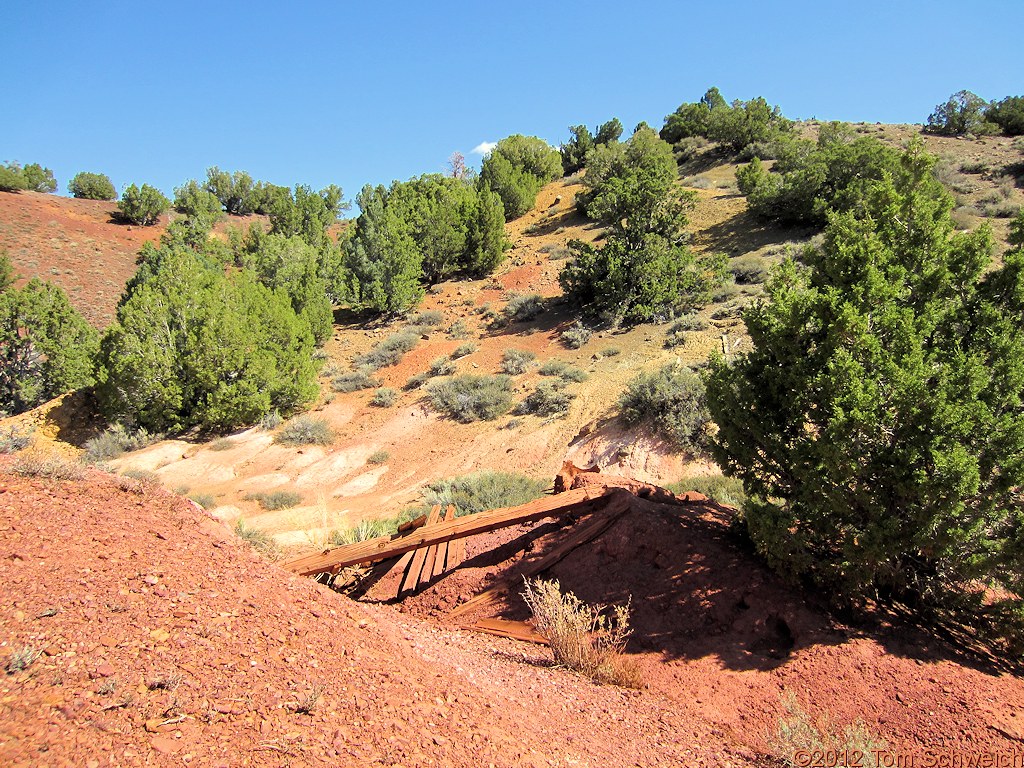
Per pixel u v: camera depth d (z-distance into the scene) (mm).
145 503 6648
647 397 19578
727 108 65938
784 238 36594
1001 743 5059
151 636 4082
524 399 25516
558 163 74812
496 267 48000
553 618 6953
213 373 27297
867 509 6777
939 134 53062
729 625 7285
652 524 8703
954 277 7801
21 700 3225
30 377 33156
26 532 5176
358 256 41312
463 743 3898
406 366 32594
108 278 58875
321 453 25266
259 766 3160
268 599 5180
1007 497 6609
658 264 31109
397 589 9469
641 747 4930
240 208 90312
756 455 8188
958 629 7172
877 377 7043
